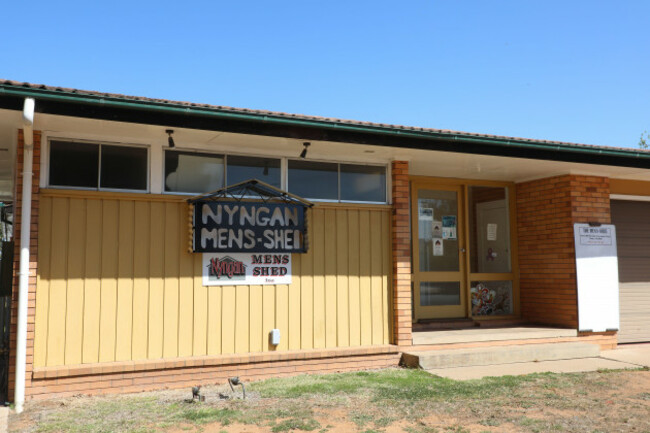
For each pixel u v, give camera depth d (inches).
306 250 328.8
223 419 237.3
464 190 444.1
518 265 456.4
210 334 307.0
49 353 274.4
